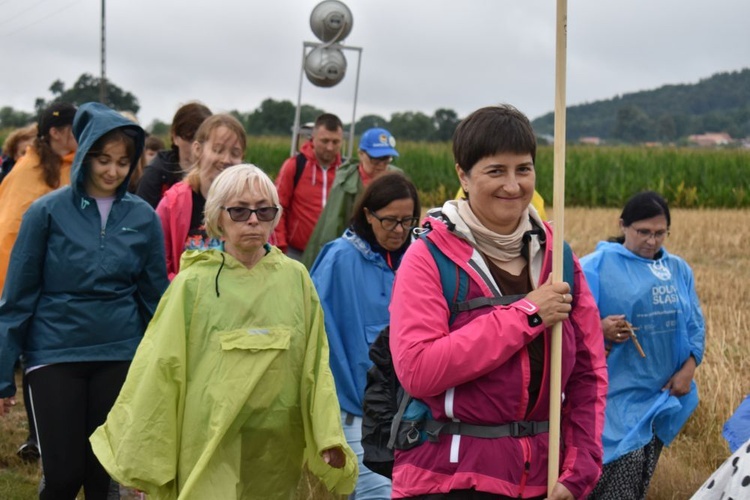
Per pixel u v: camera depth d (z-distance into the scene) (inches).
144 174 277.7
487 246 130.4
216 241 230.1
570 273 133.1
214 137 233.0
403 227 208.5
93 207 199.0
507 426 128.5
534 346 128.1
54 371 193.8
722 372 298.2
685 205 1242.6
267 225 161.3
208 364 157.8
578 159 1328.7
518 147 127.1
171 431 156.0
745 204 1212.5
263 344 158.9
